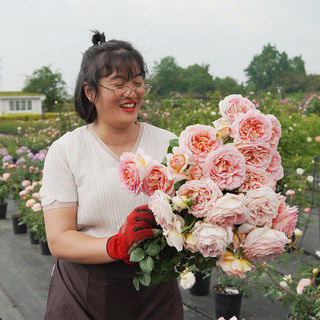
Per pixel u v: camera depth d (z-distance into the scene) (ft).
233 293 10.85
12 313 11.64
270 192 3.75
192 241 3.76
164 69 296.51
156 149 5.42
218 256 4.14
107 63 4.73
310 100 41.29
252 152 3.96
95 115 5.34
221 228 3.68
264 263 9.77
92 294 5.14
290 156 21.25
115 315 5.17
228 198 3.65
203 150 3.87
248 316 11.03
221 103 4.25
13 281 13.76
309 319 9.02
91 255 4.59
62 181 5.10
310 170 20.67
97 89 4.87
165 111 33.22
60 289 5.33
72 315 5.16
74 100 5.34
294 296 9.36
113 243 4.42
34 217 16.51
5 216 21.88
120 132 5.22
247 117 3.94
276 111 26.73
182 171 3.85
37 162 24.12
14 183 22.49
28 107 155.74
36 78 170.40
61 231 4.90
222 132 4.10
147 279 4.18
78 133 5.32
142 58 4.90
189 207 3.79
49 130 40.91
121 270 5.08
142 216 4.23
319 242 16.14
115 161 5.21
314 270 9.36
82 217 5.13
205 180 3.77
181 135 3.93
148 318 5.25
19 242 17.98
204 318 11.18
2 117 134.31
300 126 26.78
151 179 3.95
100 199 5.06
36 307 11.94
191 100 35.88
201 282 12.29
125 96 4.80
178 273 4.55
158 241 4.15
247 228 3.82
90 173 5.12
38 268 14.89
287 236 4.16
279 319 10.84
